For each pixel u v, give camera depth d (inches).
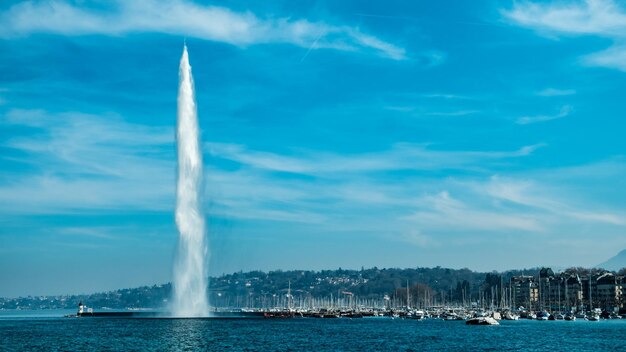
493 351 5713.6
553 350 5876.0
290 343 6259.8
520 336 7618.1
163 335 6988.2
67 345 5895.7
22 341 6373.0
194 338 6614.2
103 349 5521.7
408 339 7032.5
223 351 5398.6
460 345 6294.3
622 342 6742.1
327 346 6003.9
